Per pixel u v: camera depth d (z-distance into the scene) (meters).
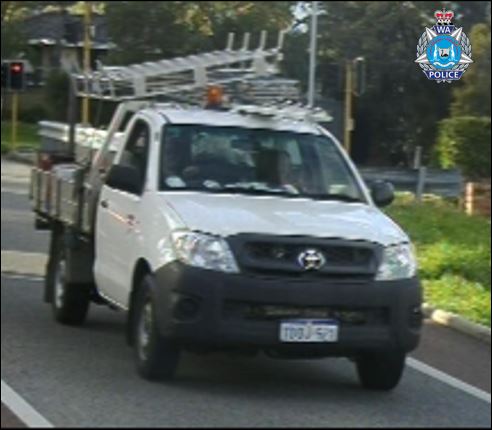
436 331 17.20
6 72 53.81
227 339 11.01
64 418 10.44
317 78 68.38
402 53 69.19
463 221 28.97
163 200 12.07
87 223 14.52
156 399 11.28
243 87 15.82
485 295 19.03
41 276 19.98
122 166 12.89
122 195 13.19
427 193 35.94
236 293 11.00
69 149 18.81
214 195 12.41
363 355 11.73
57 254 16.14
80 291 15.28
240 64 16.75
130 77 15.67
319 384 12.70
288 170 13.23
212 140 13.27
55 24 90.88
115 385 11.83
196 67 15.87
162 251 11.48
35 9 83.25
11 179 42.66
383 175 38.25
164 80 15.81
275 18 75.75
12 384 11.81
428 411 11.76
